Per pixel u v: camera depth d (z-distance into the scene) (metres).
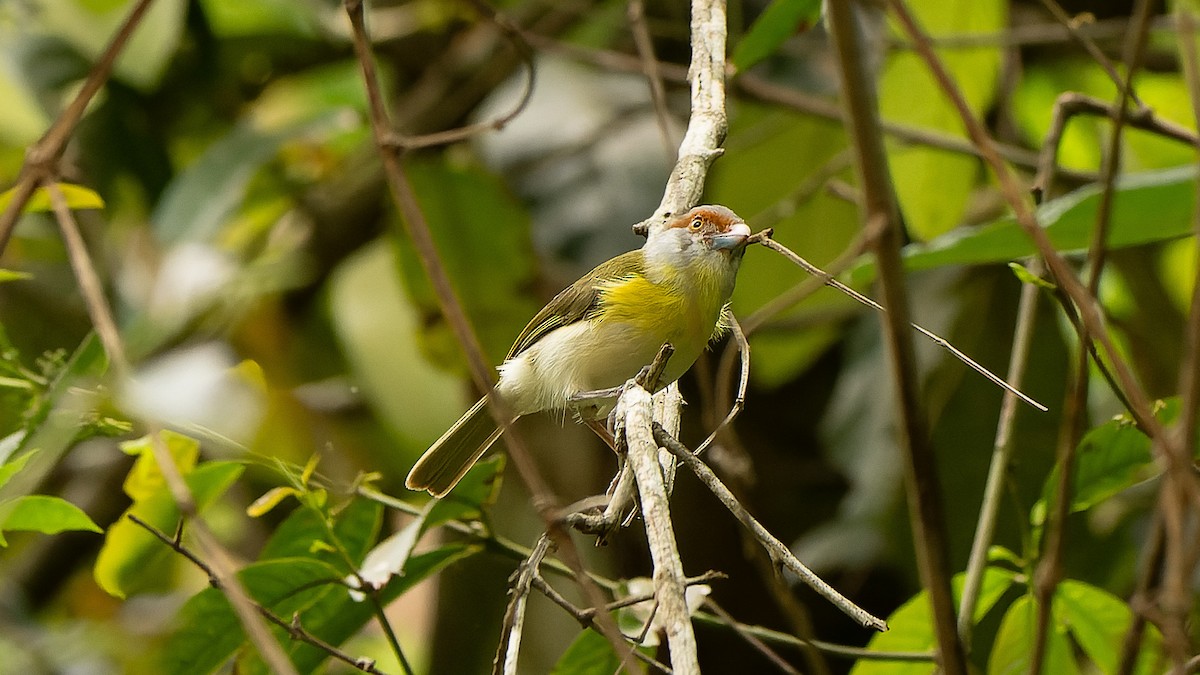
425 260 4.82
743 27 11.85
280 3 11.96
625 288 7.76
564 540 4.48
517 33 6.75
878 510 10.57
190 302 10.58
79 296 12.30
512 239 11.05
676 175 6.52
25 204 5.03
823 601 11.12
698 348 7.90
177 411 6.29
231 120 12.80
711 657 11.05
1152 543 5.61
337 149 12.43
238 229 12.32
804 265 5.52
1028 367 11.08
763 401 11.93
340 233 12.16
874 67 10.70
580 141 11.46
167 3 10.47
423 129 11.90
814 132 11.23
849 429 11.01
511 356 8.39
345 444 11.63
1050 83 12.11
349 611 7.04
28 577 12.21
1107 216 5.37
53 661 10.61
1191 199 6.14
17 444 6.26
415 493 11.33
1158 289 10.78
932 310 11.41
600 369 7.83
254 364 6.70
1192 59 5.21
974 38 9.65
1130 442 6.68
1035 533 6.94
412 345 11.42
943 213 10.44
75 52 11.54
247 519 12.30
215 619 6.64
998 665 7.32
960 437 11.02
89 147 11.68
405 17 12.80
